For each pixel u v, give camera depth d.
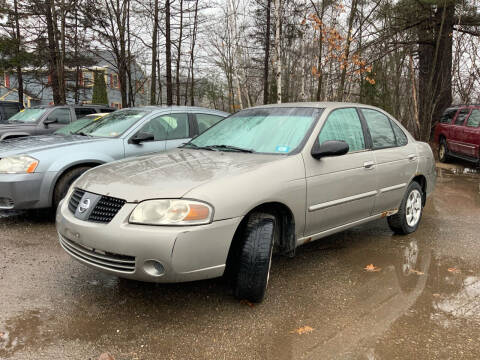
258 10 21.33
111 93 30.84
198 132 6.28
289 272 3.67
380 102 17.44
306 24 14.14
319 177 3.41
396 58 16.45
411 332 2.65
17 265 3.71
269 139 3.65
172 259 2.53
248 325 2.72
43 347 2.43
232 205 2.74
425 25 14.84
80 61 19.12
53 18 16.56
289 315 2.87
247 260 2.84
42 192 4.78
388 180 4.25
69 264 3.77
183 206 2.60
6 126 9.34
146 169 3.13
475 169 10.66
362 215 4.02
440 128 12.12
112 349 2.43
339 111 3.96
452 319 2.82
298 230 3.29
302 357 2.36
